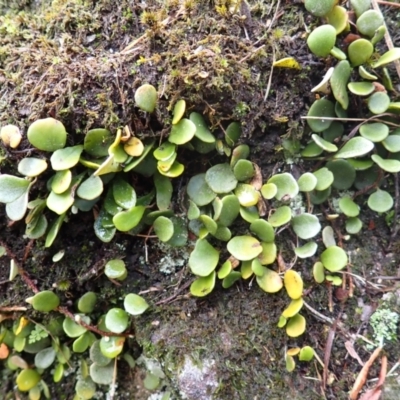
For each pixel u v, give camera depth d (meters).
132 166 0.18
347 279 0.20
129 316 0.21
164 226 0.19
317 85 0.19
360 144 0.19
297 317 0.19
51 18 0.20
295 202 0.20
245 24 0.19
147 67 0.18
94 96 0.18
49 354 0.23
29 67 0.19
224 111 0.19
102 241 0.21
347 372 0.19
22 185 0.18
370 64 0.19
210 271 0.19
